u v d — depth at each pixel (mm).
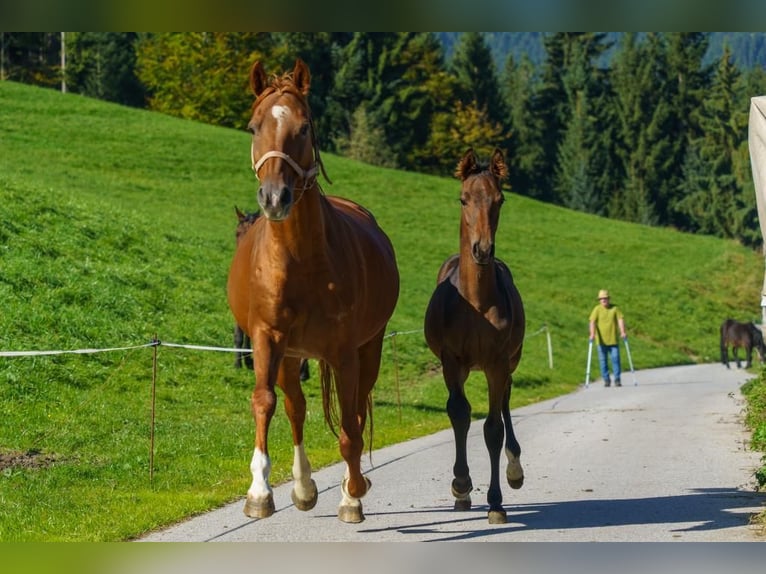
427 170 76500
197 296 21109
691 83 84500
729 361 35281
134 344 16828
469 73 85875
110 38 76625
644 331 36969
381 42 76188
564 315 34344
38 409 12562
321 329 7086
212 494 9031
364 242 8086
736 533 7277
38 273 18188
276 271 6832
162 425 12766
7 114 45719
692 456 11227
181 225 28484
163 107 70750
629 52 85000
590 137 84438
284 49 73875
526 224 50750
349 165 53906
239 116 71062
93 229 22812
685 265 47906
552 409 17453
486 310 7801
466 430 8047
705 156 78375
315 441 12516
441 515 8188
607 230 52812
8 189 23078
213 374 16703
